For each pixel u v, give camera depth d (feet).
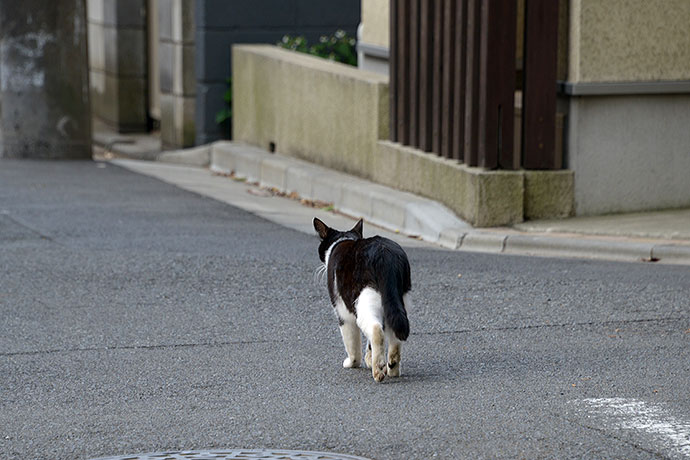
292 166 68.54
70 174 74.90
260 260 46.03
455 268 43.73
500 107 50.83
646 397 27.43
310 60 72.59
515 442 24.17
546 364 30.76
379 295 28.58
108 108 104.53
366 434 24.89
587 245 46.34
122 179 73.36
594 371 29.91
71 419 26.45
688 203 53.78
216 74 84.58
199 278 42.83
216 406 27.35
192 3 85.46
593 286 40.01
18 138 82.58
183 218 58.03
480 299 38.60
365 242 29.53
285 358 32.01
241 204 63.72
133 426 25.85
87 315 37.37
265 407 27.20
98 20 105.40
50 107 82.33
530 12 49.90
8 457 23.88
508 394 27.89
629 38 50.96
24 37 81.15
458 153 53.11
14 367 31.22
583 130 51.49
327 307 38.32
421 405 27.09
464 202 51.75
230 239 51.62
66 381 29.84
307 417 26.27
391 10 58.70
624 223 49.98
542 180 51.19
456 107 52.90
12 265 45.19
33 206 60.64
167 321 36.52
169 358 32.09
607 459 23.08
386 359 30.53
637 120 52.24
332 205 62.54
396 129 59.47
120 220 56.80
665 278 41.06
